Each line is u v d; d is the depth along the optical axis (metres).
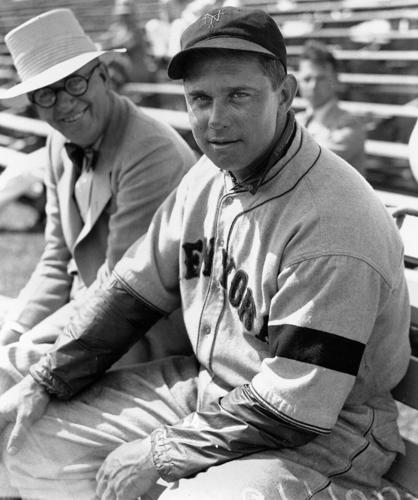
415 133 2.53
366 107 7.11
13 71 10.89
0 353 2.52
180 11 9.02
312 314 1.82
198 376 2.29
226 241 2.06
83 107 2.61
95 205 2.73
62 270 3.03
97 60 2.67
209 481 1.89
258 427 1.88
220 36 1.85
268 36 1.86
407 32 7.64
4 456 2.30
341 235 1.83
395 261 1.93
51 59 2.69
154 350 2.60
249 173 2.00
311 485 1.88
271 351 1.92
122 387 2.31
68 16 2.76
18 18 12.11
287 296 1.86
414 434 2.98
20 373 2.47
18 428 2.24
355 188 1.91
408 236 2.49
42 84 2.54
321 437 1.94
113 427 2.19
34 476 2.23
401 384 2.17
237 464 1.90
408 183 6.27
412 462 2.10
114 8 10.59
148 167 2.61
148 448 2.00
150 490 2.08
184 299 2.22
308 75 4.88
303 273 1.84
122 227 2.62
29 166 3.92
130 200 2.62
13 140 8.62
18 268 5.45
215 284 2.11
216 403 2.01
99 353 2.30
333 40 8.31
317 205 1.87
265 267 1.92
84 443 2.19
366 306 1.83
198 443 1.94
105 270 2.66
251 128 1.89
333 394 1.82
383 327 1.96
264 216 1.95
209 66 1.87
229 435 1.90
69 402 2.29
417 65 7.55
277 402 1.84
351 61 7.89
